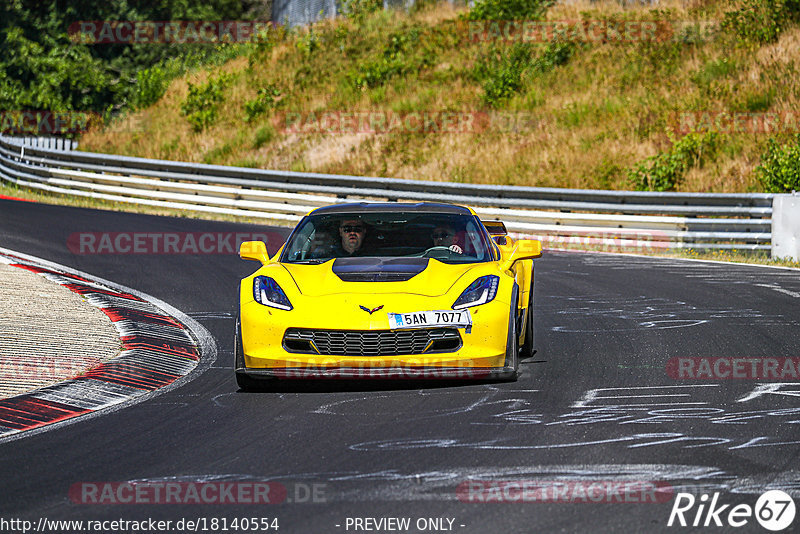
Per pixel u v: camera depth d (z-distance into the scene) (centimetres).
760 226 6266
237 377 2692
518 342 2825
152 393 2708
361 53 12694
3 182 10456
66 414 2470
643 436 2105
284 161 10569
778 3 10800
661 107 9675
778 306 4088
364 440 2112
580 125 9781
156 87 13500
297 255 2970
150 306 4197
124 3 16625
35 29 15888
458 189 7606
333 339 2583
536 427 2197
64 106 13912
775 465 1873
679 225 6556
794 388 2594
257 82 12562
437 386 2681
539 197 7269
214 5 18888
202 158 11175
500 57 11588
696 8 11950
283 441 2125
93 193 9094
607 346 3262
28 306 3872
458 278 2728
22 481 1855
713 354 3094
